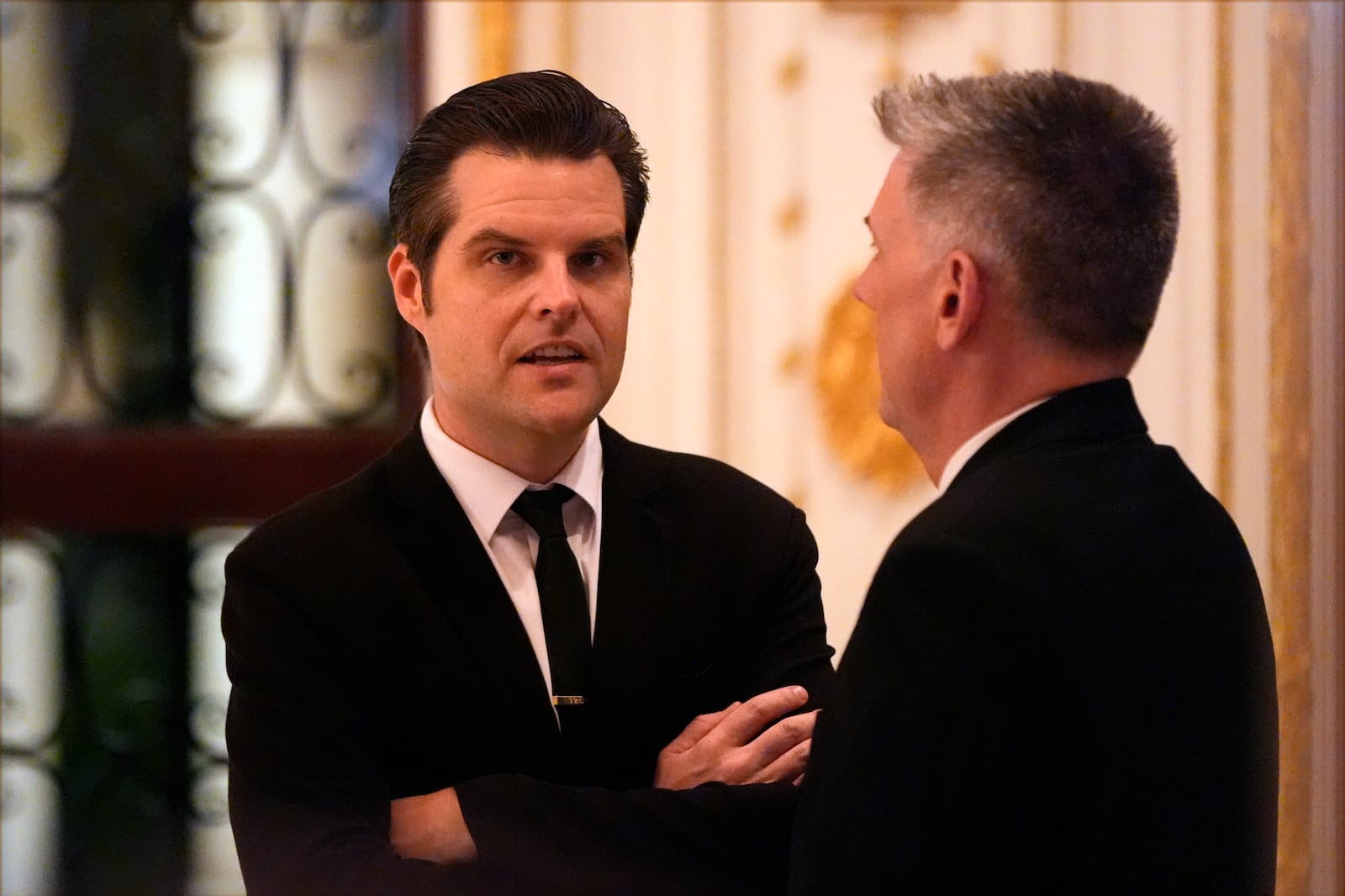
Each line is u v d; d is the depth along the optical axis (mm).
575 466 2744
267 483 5328
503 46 4934
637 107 5070
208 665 5473
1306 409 4973
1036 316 2127
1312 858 4965
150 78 5453
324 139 5414
